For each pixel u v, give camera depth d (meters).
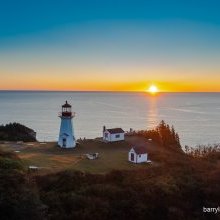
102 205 43.38
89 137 146.38
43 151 68.25
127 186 49.38
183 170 60.91
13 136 87.56
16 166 45.59
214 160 86.06
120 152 70.31
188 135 162.50
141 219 43.97
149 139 86.81
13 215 33.19
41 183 46.75
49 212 40.03
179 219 45.94
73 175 48.75
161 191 49.56
